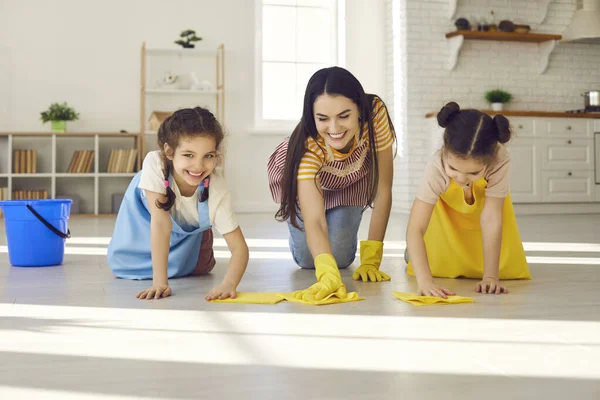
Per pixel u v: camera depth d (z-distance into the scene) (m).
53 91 6.67
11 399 0.97
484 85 6.83
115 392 1.00
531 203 6.32
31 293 1.95
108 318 1.56
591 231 4.25
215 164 1.88
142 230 2.23
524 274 2.20
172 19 6.86
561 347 1.27
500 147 1.95
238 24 6.98
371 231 2.26
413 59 6.65
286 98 7.21
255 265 2.63
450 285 2.09
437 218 2.25
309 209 2.00
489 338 1.34
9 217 2.59
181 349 1.26
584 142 6.40
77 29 6.70
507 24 6.66
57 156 6.61
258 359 1.19
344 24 7.15
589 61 7.10
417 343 1.30
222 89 6.59
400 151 6.80
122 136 6.62
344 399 0.97
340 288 1.81
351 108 1.84
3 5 6.59
